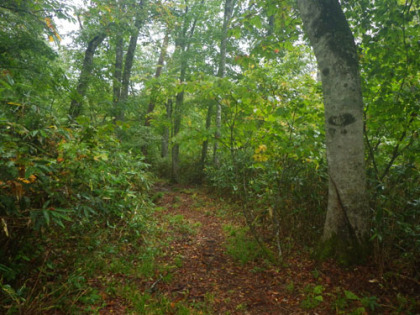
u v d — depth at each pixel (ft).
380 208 11.06
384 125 14.06
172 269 12.21
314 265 11.87
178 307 9.31
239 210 22.70
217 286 10.89
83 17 26.00
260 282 11.12
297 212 15.65
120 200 15.75
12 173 8.12
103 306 9.06
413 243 11.18
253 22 17.63
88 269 10.87
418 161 12.84
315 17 12.16
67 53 30.99
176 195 30.42
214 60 37.73
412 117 12.81
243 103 13.32
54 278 10.03
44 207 8.69
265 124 14.15
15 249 9.27
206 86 12.91
